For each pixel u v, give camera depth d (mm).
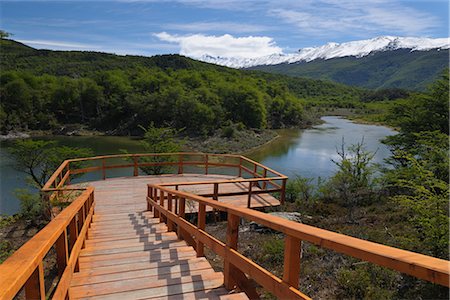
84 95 68875
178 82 78125
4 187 22188
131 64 133125
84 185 11469
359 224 9297
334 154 36344
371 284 5594
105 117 64812
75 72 111562
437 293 5023
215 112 53594
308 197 14070
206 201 3926
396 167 15148
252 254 7469
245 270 2873
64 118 68062
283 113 71562
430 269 1248
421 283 5402
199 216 4301
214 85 77688
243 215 2877
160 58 146250
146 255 4664
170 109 56562
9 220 11352
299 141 47250
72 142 48781
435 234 6293
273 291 2385
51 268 7309
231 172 28578
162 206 7336
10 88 63344
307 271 6340
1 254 8523
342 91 184500
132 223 7516
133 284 3541
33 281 1864
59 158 19484
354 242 1647
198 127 51031
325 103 136125
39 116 62719
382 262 1438
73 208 3279
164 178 12828
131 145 46438
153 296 3258
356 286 5551
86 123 65938
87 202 6191
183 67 142625
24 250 1816
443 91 15859
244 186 11609
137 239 5730
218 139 47219
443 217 6230
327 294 5566
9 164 29328
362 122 78188
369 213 10453
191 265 4160
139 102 60469
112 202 9820
